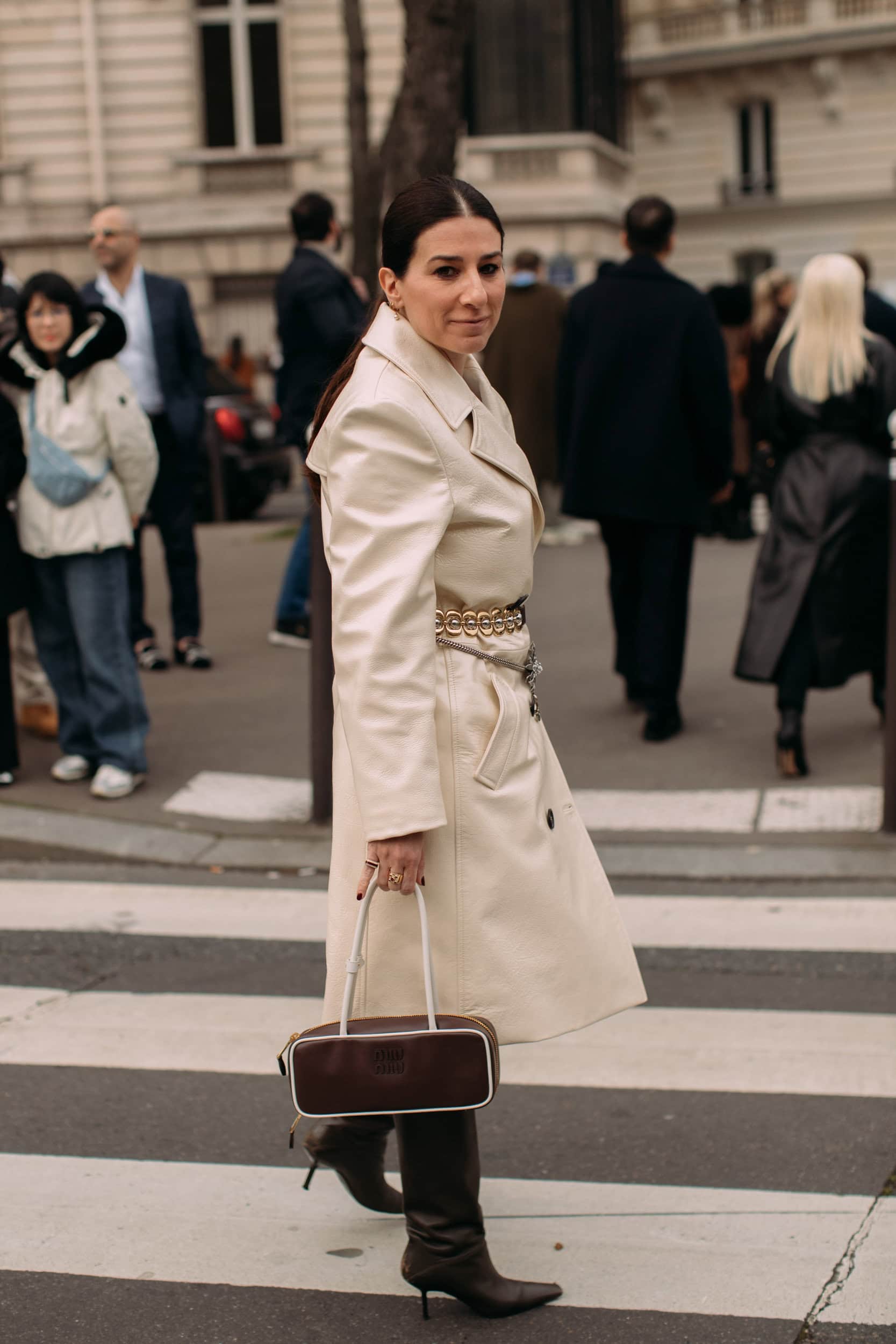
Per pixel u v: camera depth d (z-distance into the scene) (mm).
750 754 6254
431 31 9859
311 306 7547
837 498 5652
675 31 33594
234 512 15914
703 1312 2727
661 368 6137
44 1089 3688
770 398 5777
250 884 5160
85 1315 2752
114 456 5652
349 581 2408
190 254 25562
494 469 2521
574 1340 2650
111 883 5195
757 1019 4023
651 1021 4027
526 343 11070
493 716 2533
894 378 5582
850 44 32125
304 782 6023
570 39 25156
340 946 2578
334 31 24828
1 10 25000
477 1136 2693
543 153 25422
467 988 2514
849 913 4770
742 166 34156
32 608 5863
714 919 4746
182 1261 2932
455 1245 2660
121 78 25188
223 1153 3371
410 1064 2396
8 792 5887
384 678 2379
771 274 11484
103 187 25375
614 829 5465
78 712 5953
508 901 2523
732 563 11023
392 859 2402
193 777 6074
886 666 5305
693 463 6246
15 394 5910
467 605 2533
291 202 25219
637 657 6387
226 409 15633
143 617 7906
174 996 4250
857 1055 3795
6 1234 3039
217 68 25219
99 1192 3201
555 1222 3047
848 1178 3197
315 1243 2990
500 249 2480
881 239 33125
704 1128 3438
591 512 6285
